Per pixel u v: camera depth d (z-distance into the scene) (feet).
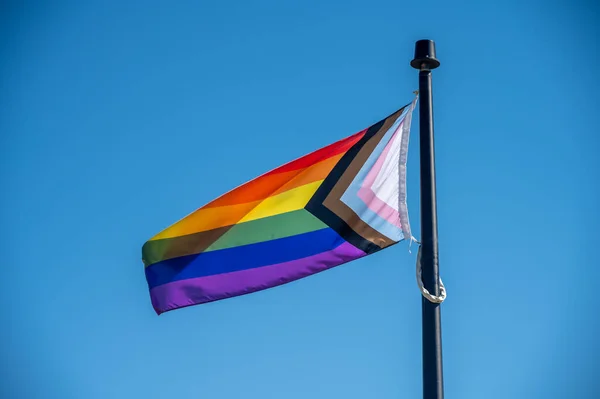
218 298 33.83
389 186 31.71
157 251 34.27
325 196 32.58
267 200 33.42
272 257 33.24
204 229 33.83
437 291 26.04
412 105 31.30
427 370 25.29
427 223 26.71
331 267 32.55
